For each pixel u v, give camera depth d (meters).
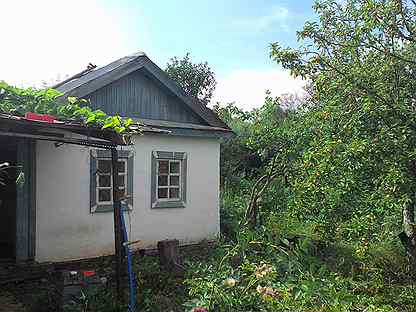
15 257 7.78
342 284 6.22
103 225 8.73
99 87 9.03
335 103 6.26
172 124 10.20
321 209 6.16
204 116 10.87
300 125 9.12
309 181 5.96
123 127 5.95
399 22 5.93
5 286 6.99
